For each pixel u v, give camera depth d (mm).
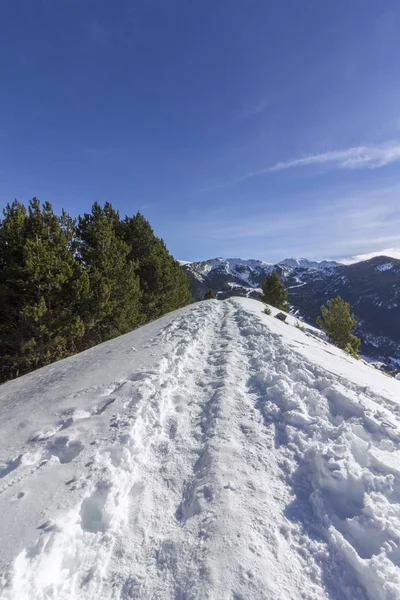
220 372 6707
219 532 2629
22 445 4336
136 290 21484
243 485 3221
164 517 2975
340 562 2436
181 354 8062
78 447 3992
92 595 2219
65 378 7652
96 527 2805
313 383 5742
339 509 2926
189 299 42375
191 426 4664
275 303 38281
